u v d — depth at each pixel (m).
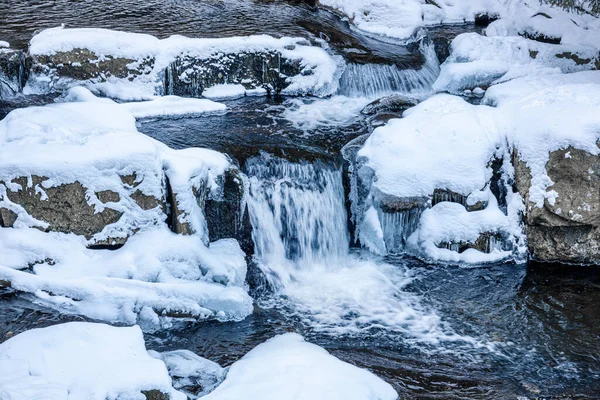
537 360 5.89
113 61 9.05
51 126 6.79
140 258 6.28
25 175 6.23
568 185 7.29
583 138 7.24
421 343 6.12
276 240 7.43
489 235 7.47
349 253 7.69
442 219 7.47
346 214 7.80
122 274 6.18
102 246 6.43
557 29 11.12
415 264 7.42
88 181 6.31
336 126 8.73
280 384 4.73
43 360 4.45
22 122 6.90
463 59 10.44
